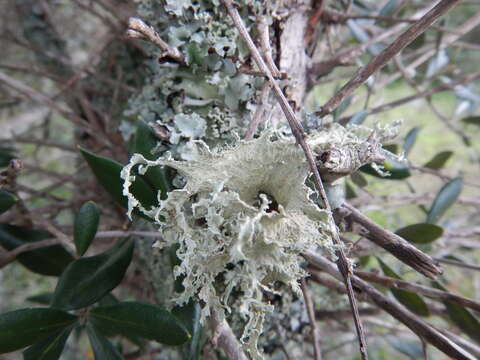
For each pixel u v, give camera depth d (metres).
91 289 0.14
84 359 0.32
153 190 0.14
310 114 0.14
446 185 0.19
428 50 0.25
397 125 0.13
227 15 0.15
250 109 0.15
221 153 0.13
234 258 0.11
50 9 0.31
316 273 0.18
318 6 0.16
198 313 0.13
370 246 0.19
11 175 0.14
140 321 0.13
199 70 0.15
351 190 0.23
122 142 0.25
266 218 0.12
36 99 0.25
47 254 0.17
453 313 0.16
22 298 0.37
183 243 0.13
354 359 0.35
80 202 0.23
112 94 0.26
